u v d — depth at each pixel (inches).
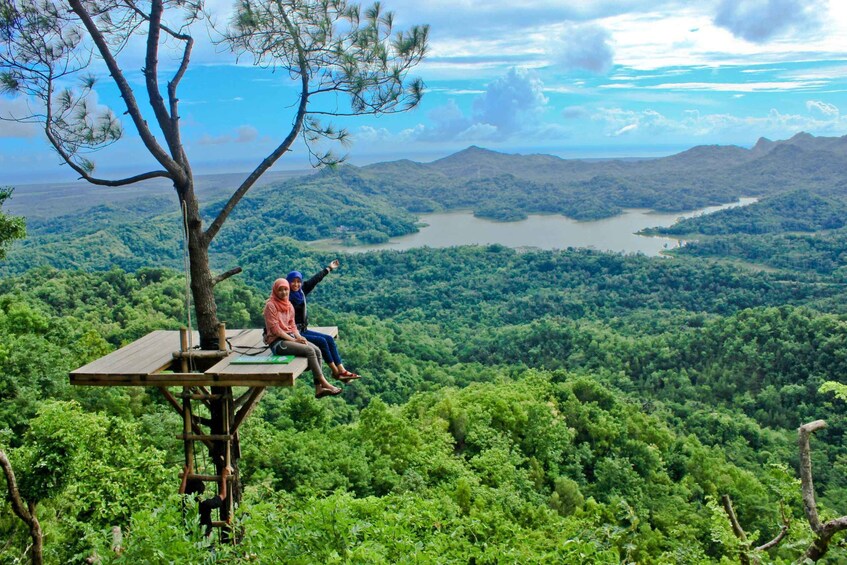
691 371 2655.0
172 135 298.2
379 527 294.5
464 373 2785.4
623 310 4539.9
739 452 1815.9
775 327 2630.4
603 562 302.7
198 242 295.6
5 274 5315.0
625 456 1333.7
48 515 505.0
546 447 1192.2
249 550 227.5
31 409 710.5
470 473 896.3
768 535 1101.7
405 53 335.0
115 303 2578.7
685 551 386.3
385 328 3683.6
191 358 280.4
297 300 300.0
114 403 888.9
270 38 322.3
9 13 303.1
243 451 829.8
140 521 208.8
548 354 3159.5
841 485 1651.1
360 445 954.1
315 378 276.1
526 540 494.9
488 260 6441.9
